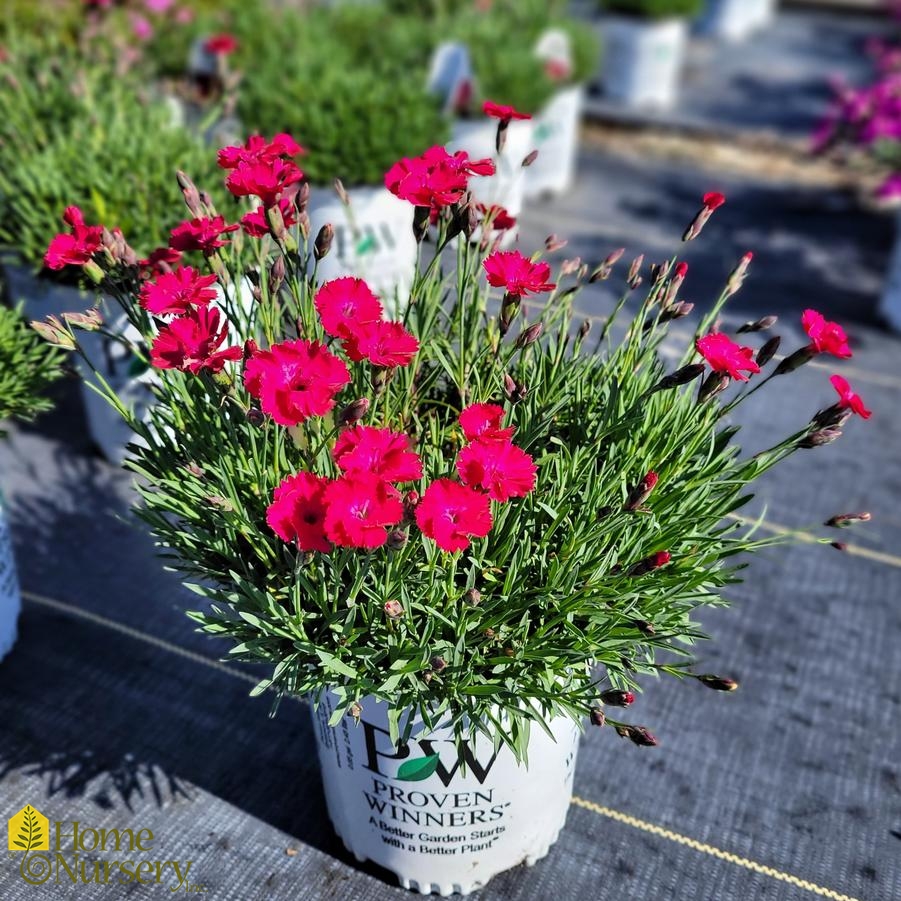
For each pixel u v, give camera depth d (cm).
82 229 168
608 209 512
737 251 473
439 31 466
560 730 178
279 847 202
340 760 179
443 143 351
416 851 185
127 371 277
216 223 165
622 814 212
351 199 329
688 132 625
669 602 170
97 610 257
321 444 155
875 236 498
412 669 155
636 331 184
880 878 201
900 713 239
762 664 250
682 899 195
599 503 166
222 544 165
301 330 179
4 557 233
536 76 425
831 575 280
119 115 303
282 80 357
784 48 845
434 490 136
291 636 157
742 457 323
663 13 636
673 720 234
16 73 345
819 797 217
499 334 178
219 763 220
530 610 171
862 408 146
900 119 497
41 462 306
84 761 219
